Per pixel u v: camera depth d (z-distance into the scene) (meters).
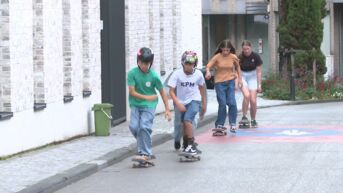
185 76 37.19
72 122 44.06
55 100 41.56
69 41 43.81
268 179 30.97
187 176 32.19
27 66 38.06
